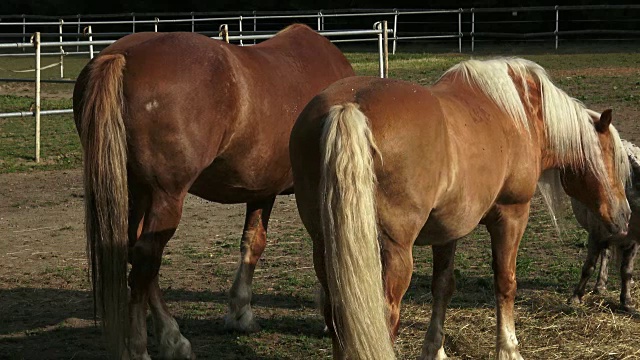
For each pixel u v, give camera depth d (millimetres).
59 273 6727
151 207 4324
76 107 4445
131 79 4199
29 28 33031
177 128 4246
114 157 4105
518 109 4211
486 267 6738
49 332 5348
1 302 5977
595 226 5680
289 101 4926
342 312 3201
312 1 30844
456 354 4957
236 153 4656
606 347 4980
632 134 11891
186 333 5332
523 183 4270
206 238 7918
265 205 5328
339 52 5656
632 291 6090
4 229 8180
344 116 3209
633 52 22812
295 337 5242
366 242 3145
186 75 4293
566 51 23828
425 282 6391
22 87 19609
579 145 4684
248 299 5340
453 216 3730
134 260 4266
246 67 4668
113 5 33031
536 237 7727
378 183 3336
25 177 10609
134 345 4262
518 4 28922
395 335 3412
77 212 8922
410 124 3359
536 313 5621
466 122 3799
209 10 32188
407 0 30125
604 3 27516
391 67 20359
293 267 6898
